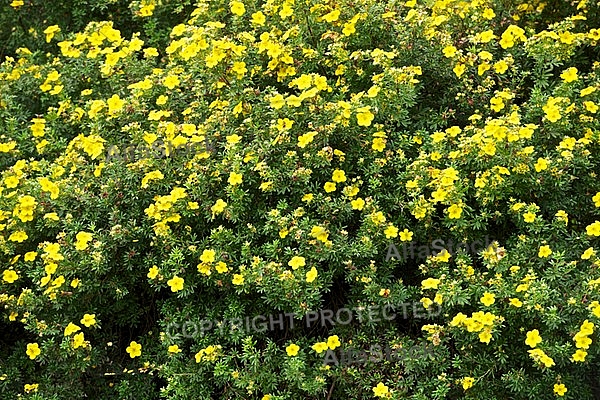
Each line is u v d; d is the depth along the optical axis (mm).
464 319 1799
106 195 2076
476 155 1954
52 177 2135
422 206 1936
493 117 2135
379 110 2059
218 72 2162
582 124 2029
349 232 2018
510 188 1924
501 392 1878
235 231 2025
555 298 1822
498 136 1907
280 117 2051
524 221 1940
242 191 1970
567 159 1917
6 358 2143
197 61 2168
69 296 2012
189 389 1935
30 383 2061
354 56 2123
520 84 2160
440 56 2162
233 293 1988
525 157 1919
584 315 1818
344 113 1999
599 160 2049
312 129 2008
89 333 2105
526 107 2100
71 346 1971
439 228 2008
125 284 2080
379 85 2037
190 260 2006
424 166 1972
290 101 2008
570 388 1860
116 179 2078
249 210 2025
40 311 2057
